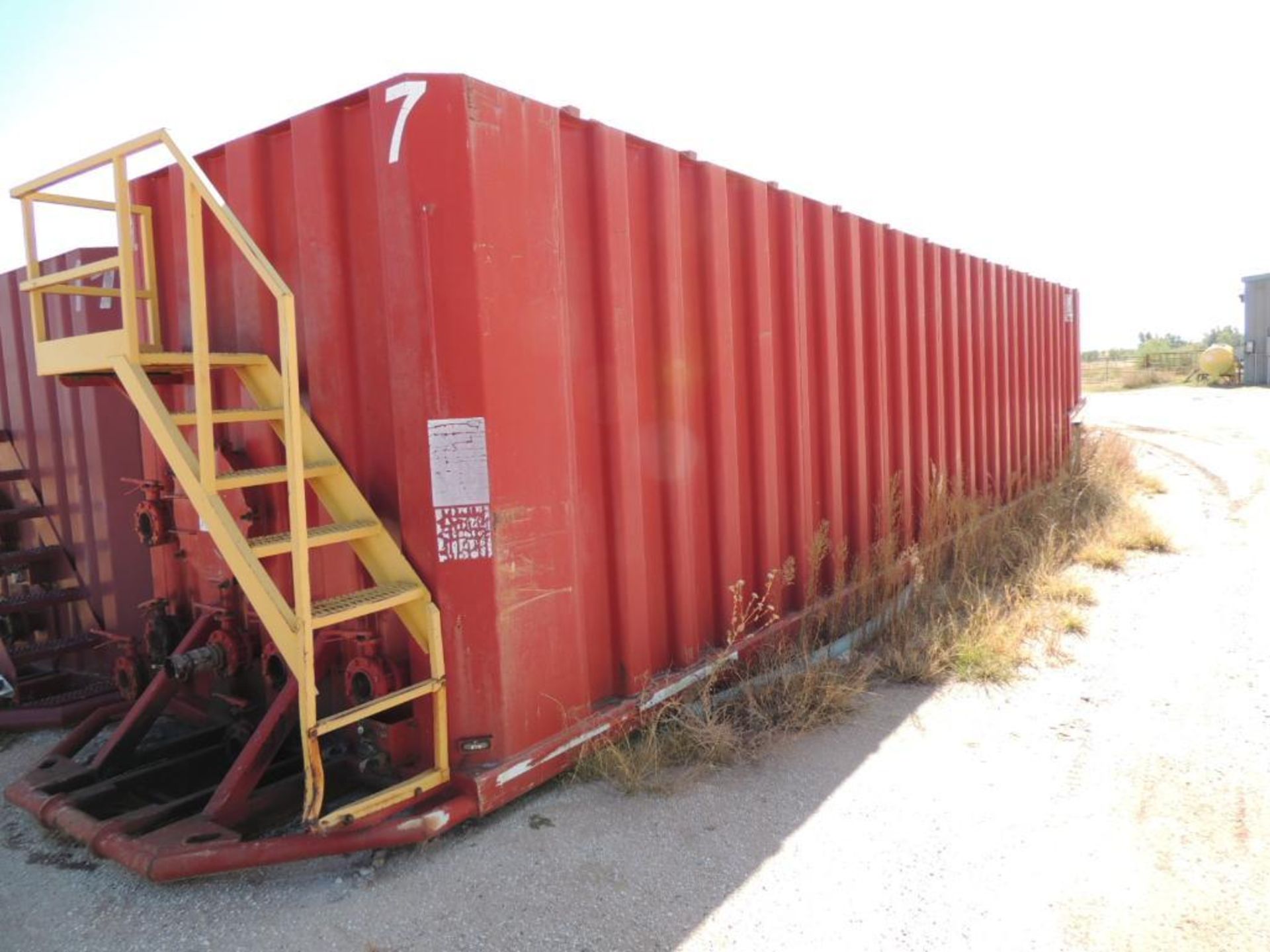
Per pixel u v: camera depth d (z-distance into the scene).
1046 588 6.97
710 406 5.06
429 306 3.53
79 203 4.27
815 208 6.16
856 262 6.69
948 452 8.60
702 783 4.02
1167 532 9.02
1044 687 5.11
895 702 4.98
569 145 4.15
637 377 4.53
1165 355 44.69
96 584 5.84
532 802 3.84
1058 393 13.26
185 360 3.79
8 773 4.72
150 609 4.86
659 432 4.71
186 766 4.28
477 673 3.65
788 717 4.71
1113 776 3.94
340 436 3.91
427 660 3.72
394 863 3.39
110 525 5.60
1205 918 2.89
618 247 4.33
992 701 4.93
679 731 4.41
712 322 5.02
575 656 4.03
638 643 4.43
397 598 3.51
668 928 2.94
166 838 3.37
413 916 3.05
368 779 3.88
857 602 6.34
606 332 4.28
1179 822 3.52
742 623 4.96
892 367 7.39
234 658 4.36
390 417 3.82
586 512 4.23
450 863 3.37
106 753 4.16
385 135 3.58
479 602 3.63
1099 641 5.91
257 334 4.20
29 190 4.01
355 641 3.95
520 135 3.78
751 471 5.49
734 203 5.34
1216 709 4.62
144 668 4.98
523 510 3.77
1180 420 22.09
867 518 6.90
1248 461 14.70
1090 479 11.23
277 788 3.78
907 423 7.54
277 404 3.98
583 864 3.34
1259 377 32.84
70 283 5.61
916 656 5.43
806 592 5.96
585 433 4.23
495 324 3.65
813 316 6.20
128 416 5.66
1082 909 2.96
